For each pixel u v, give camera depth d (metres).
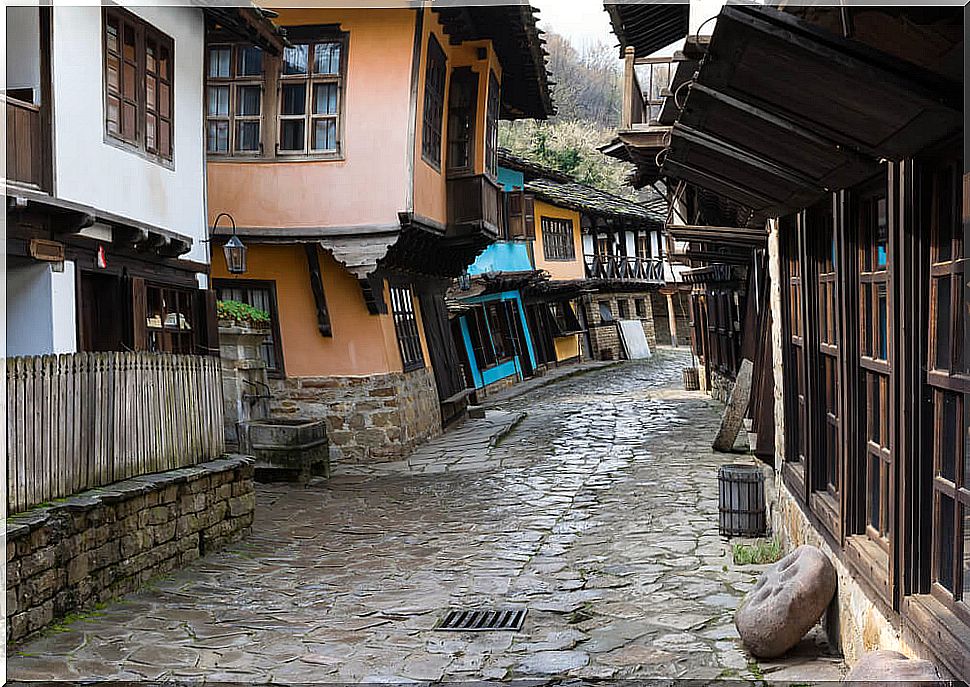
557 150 48.75
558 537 10.02
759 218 7.57
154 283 10.27
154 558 8.18
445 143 17.53
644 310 44.75
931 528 4.02
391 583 8.33
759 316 10.60
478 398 26.19
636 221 41.00
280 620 7.12
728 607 7.07
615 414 21.83
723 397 22.72
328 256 16.00
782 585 5.82
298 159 15.16
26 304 8.40
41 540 6.50
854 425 5.22
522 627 6.86
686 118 4.89
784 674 5.42
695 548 9.05
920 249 3.96
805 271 6.45
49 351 8.36
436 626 6.96
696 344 27.81
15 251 7.89
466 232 17.53
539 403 25.20
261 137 15.23
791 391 7.59
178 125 10.86
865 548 4.89
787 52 3.38
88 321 9.34
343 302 16.09
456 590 8.01
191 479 8.70
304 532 10.62
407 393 16.95
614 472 14.10
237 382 13.96
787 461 7.70
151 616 7.09
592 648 6.30
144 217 9.95
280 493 13.05
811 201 5.89
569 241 36.56
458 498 12.66
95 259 9.12
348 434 16.12
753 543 8.98
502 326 29.95
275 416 16.19
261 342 15.12
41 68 8.23
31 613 6.38
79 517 7.00
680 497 11.77
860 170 4.54
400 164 14.99
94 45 8.98
